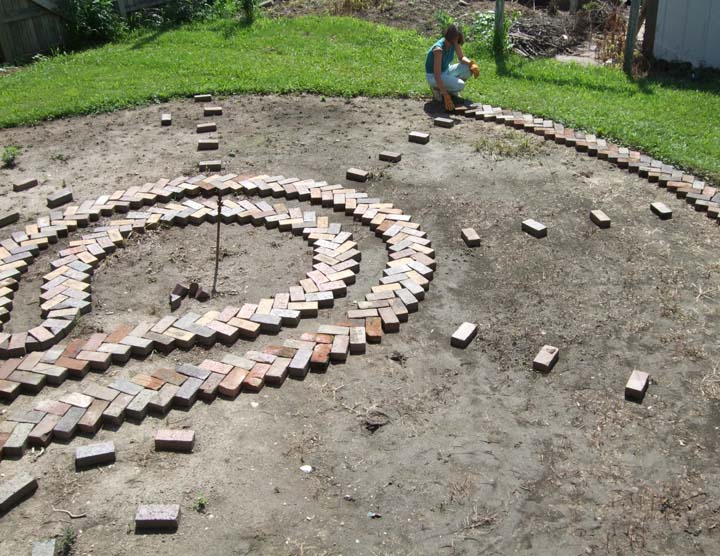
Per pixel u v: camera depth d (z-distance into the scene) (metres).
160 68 12.51
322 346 5.45
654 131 9.35
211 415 4.90
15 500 4.21
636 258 6.65
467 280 6.39
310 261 6.75
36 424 4.72
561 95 10.87
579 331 5.70
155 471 4.44
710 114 10.20
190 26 15.61
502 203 7.63
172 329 5.64
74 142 9.50
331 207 7.71
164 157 8.92
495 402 5.00
